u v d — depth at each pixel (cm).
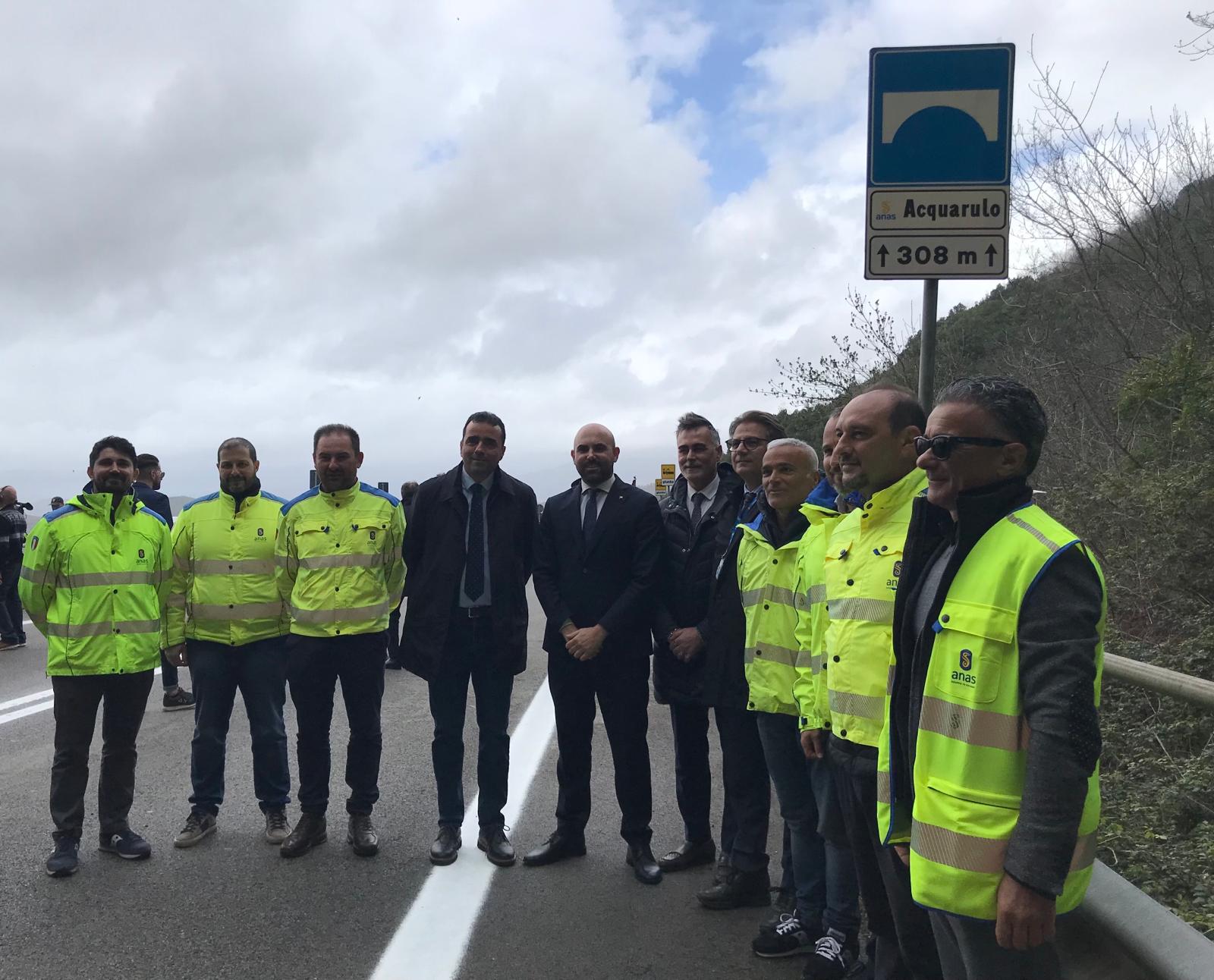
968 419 207
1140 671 324
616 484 481
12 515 1195
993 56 387
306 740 483
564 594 470
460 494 491
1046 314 1148
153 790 583
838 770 292
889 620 277
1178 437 830
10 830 507
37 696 891
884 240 396
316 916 397
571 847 467
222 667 505
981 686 194
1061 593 189
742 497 455
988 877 190
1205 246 928
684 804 461
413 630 482
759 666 379
